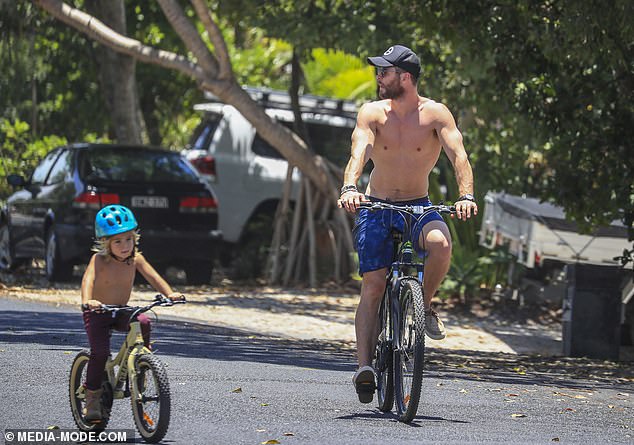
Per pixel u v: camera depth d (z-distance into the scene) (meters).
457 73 44.34
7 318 30.50
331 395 20.94
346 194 18.27
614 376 28.12
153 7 63.12
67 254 41.88
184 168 44.12
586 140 35.84
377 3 44.88
